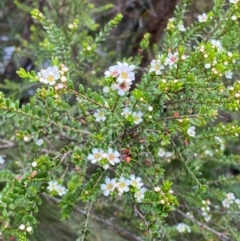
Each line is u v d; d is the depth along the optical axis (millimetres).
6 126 356
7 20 618
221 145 345
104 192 238
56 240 388
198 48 245
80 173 279
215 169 516
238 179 350
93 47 336
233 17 283
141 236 343
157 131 245
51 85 234
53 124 254
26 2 578
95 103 240
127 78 223
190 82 235
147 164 292
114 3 558
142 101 231
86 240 256
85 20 425
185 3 312
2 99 233
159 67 238
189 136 247
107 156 236
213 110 234
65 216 260
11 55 567
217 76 243
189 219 344
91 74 420
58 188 258
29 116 243
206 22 300
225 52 260
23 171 301
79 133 263
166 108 251
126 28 552
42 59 432
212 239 329
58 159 257
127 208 314
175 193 336
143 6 497
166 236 295
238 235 320
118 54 508
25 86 427
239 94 235
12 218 329
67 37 358
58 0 441
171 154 337
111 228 377
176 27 307
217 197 333
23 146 334
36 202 246
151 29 501
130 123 237
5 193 254
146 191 238
